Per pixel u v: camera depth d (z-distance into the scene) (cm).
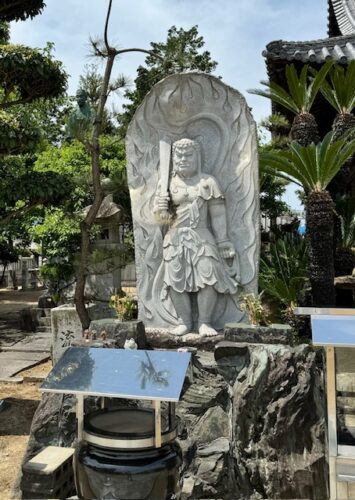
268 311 781
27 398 664
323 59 893
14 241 2214
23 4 646
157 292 593
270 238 1023
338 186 937
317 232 732
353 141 689
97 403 411
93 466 258
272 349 416
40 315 1147
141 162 608
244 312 562
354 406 298
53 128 1509
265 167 812
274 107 1073
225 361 433
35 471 366
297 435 387
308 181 738
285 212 1295
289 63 920
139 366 286
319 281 730
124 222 955
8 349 943
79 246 966
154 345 558
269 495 378
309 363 412
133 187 608
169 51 662
